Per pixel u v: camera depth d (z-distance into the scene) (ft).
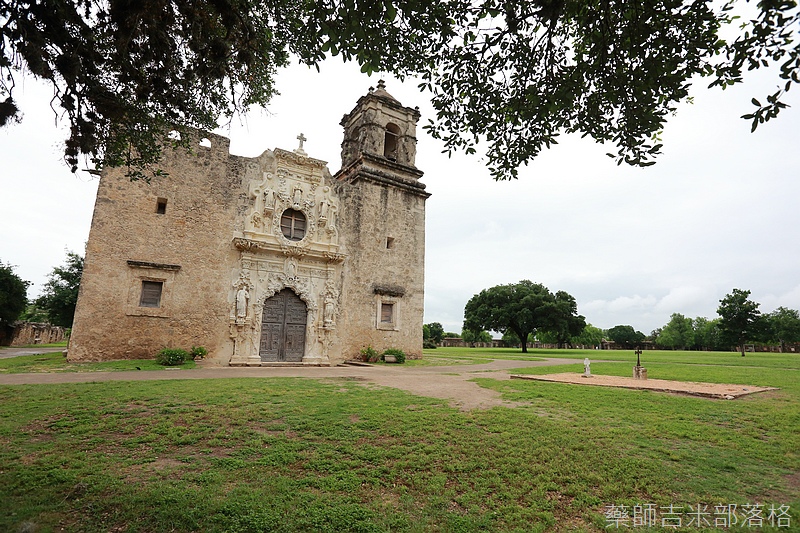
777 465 18.92
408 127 89.10
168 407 27.37
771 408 29.27
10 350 105.81
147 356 57.06
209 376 44.34
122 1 17.10
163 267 58.95
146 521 13.41
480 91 21.26
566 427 24.11
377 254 79.51
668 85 16.93
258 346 64.80
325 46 18.03
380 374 52.65
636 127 18.69
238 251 65.62
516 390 37.06
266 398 30.81
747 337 120.06
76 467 17.53
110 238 56.59
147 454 19.40
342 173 88.53
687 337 286.05
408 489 16.31
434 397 33.30
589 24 17.83
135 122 22.94
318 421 24.73
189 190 62.85
